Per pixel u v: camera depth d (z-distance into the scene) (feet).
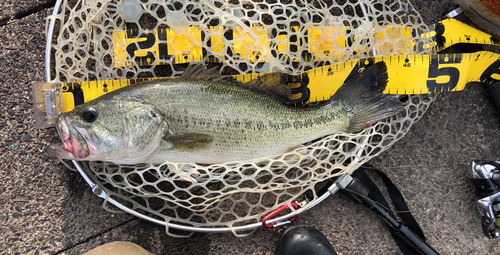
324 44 1.97
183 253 2.01
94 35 1.91
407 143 2.13
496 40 2.03
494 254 2.00
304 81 1.92
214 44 1.95
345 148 2.05
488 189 2.02
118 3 1.90
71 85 1.84
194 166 1.86
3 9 1.98
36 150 1.97
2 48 1.98
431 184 2.13
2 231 1.93
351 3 2.11
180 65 2.03
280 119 1.84
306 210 2.05
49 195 1.96
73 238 1.96
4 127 1.96
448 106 2.14
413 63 1.92
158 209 2.01
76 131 1.69
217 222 1.91
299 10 1.96
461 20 2.04
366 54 2.01
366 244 2.08
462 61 1.93
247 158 1.84
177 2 2.03
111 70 1.92
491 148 2.13
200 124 1.76
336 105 1.91
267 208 1.92
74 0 2.01
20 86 1.98
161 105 1.74
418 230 2.01
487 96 2.14
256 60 1.99
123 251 1.88
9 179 1.95
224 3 1.90
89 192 1.98
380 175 2.05
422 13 2.13
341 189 2.02
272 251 2.04
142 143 1.74
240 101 1.80
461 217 2.13
